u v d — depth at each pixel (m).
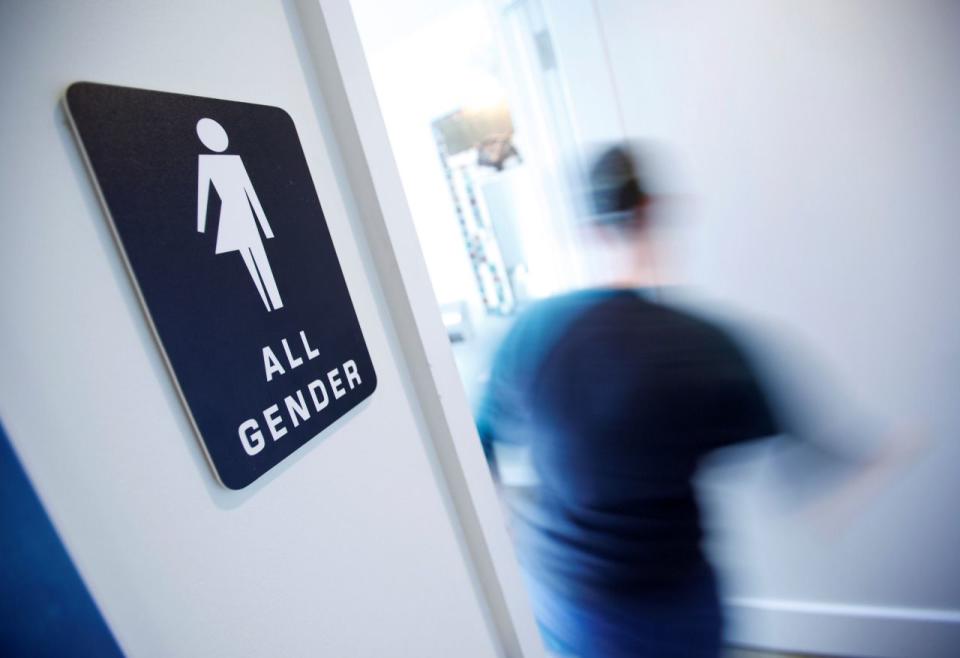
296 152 0.49
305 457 0.45
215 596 0.36
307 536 0.45
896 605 1.22
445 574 0.63
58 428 0.29
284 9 0.51
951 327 1.02
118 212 0.32
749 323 1.22
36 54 0.30
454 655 0.63
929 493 1.12
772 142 1.07
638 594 1.55
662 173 1.21
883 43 0.92
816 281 1.11
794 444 1.24
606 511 1.56
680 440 1.38
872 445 1.15
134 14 0.36
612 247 1.36
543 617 1.79
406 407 0.61
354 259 0.56
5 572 0.24
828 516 1.24
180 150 0.37
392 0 1.32
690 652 1.50
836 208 1.05
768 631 1.38
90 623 0.27
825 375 1.16
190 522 0.35
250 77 0.45
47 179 0.30
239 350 0.39
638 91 1.17
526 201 1.47
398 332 0.62
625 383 1.44
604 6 1.15
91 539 0.30
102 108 0.32
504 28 1.32
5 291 0.28
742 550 1.36
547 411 1.61
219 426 0.37
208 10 0.42
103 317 0.32
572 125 1.31
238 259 0.41
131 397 0.32
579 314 1.47
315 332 0.48
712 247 1.20
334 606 0.47
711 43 1.06
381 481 0.55
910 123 0.94
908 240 1.01
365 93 0.57
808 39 0.97
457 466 0.66
